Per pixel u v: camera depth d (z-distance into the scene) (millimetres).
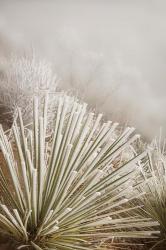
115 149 1958
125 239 2480
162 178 2805
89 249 1826
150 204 2627
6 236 1824
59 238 1894
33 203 1754
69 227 1906
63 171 1747
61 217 1816
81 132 1854
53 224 1838
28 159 1757
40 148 1749
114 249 2293
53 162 1834
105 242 2305
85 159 1954
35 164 1892
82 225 1921
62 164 1747
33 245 1782
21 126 1870
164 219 2598
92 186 1896
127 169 2078
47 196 1854
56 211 1838
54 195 1737
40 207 1847
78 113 1884
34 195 1718
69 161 1827
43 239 1865
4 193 1957
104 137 1953
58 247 1851
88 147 1984
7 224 1792
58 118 1899
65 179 1842
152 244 2588
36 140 1863
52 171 1835
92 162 1860
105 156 1956
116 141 1991
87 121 1869
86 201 1805
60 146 1849
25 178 1735
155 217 2588
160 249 2568
